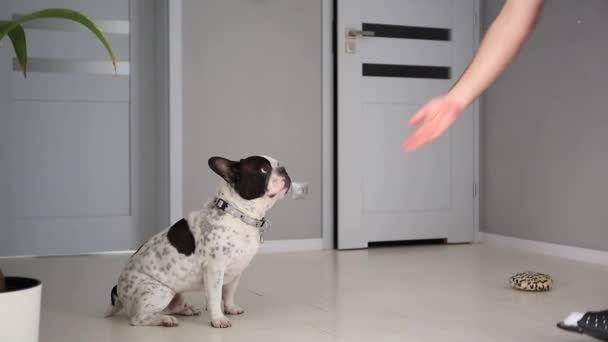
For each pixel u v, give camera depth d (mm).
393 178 4383
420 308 2582
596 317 1653
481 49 1044
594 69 3719
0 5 3816
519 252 4129
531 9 1021
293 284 3086
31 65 3908
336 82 4273
